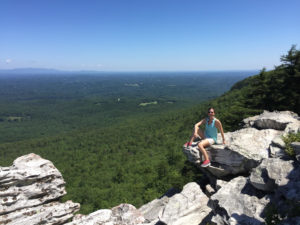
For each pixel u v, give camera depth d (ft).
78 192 141.79
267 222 15.40
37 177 25.73
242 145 26.03
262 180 19.16
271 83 66.90
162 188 95.71
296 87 58.03
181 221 21.58
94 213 26.50
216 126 27.22
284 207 15.70
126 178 153.58
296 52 58.23
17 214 23.91
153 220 27.45
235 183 22.40
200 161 28.66
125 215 25.99
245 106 72.02
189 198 24.63
